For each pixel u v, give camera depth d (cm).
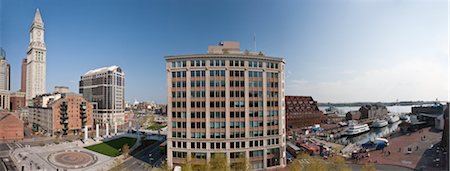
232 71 9131
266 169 9250
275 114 9688
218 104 8988
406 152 11362
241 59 9212
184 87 9188
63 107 19538
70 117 19888
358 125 19450
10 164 10544
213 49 10175
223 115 8981
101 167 10031
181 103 9181
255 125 9269
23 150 13188
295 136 16275
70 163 10662
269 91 9625
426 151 11362
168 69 9344
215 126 8938
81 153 12450
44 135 19212
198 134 8962
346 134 18638
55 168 9931
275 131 9631
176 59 9275
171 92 9312
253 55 9275
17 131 17250
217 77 9038
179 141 9119
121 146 14038
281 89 9869
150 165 10131
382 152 11500
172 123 9262
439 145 12269
